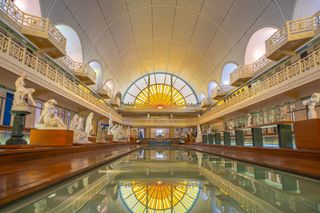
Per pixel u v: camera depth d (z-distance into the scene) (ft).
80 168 16.71
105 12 63.41
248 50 63.72
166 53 115.55
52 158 22.33
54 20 47.01
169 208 9.14
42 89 39.29
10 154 16.49
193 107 136.05
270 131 52.80
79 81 67.56
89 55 70.59
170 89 145.18
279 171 18.16
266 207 8.61
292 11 41.52
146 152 49.14
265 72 55.47
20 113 25.59
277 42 41.16
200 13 72.49
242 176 15.96
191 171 18.58
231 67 82.94
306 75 32.35
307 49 39.73
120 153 36.47
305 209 8.26
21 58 32.40
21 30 37.37
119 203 9.61
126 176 16.17
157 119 124.67
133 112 131.75
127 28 80.84
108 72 94.58
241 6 56.13
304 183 13.30
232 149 40.91
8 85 38.52
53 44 41.55
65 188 12.09
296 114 43.34
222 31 71.41
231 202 9.51
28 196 9.93
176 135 128.47
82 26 58.75
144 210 8.89
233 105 65.41
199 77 119.44
